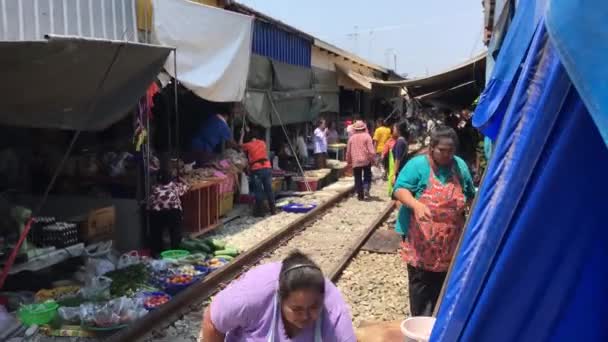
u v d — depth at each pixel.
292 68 16.58
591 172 2.15
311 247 9.54
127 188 8.67
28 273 6.86
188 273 7.23
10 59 5.39
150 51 6.10
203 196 10.23
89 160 8.74
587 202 2.16
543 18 2.21
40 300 6.09
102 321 5.44
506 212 2.25
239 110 13.27
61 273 7.14
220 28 9.63
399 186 4.59
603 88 1.81
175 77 7.40
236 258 8.20
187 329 5.85
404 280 7.58
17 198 8.15
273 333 2.62
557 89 2.11
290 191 15.83
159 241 8.54
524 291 2.27
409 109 38.47
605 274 2.22
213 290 7.09
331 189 16.27
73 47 5.29
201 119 11.54
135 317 5.70
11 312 5.85
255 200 12.19
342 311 2.68
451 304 2.49
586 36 1.86
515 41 3.09
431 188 4.48
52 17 6.90
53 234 6.75
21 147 8.89
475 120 3.66
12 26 6.43
